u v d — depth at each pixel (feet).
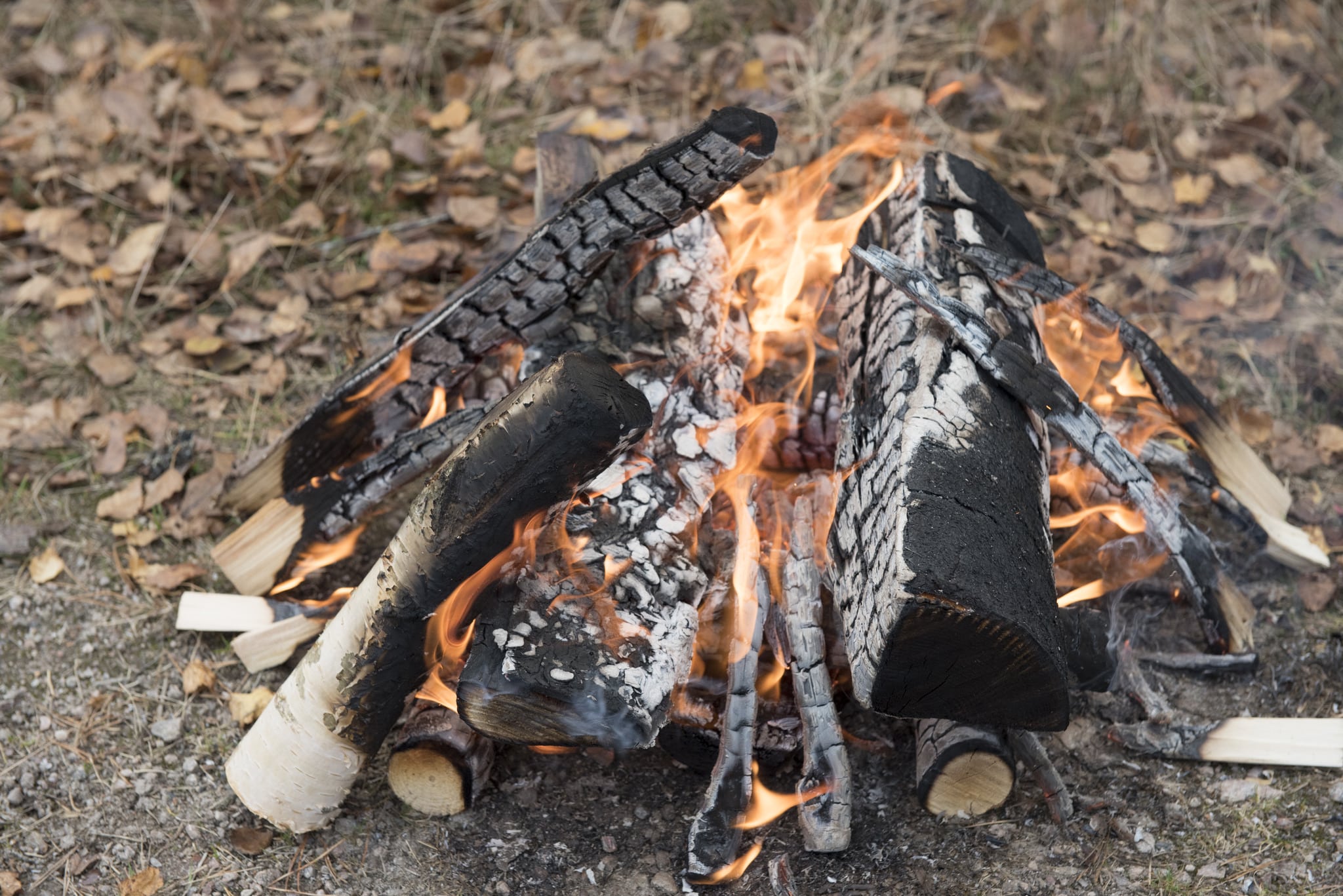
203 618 7.01
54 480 7.40
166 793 6.68
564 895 6.42
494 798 6.62
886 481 6.18
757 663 6.47
